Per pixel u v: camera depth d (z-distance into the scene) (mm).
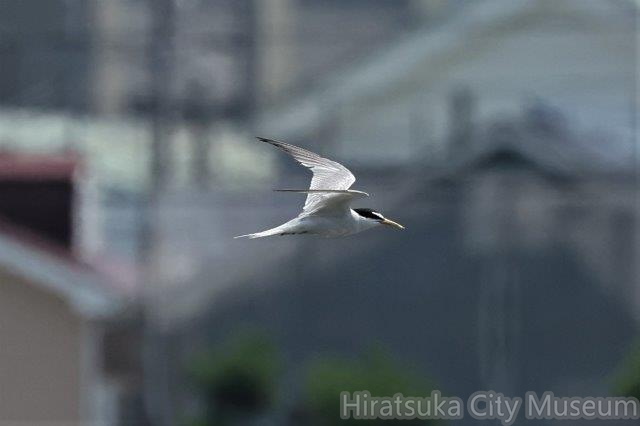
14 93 40719
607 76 40438
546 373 34781
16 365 23484
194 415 31000
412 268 35750
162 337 31078
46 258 23375
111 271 26594
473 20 42156
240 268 35562
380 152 41719
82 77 41312
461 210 33875
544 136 34812
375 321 36000
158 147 33281
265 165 41344
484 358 33094
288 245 36125
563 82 40719
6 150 30844
